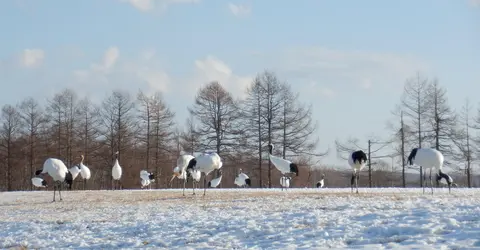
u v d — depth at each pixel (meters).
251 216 19.66
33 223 21.59
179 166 35.69
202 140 64.88
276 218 18.47
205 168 32.50
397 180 65.81
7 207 29.56
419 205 20.36
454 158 58.62
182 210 23.72
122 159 66.44
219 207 24.34
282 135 61.88
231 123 64.19
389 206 20.47
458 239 12.62
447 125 58.50
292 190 37.94
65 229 19.47
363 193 31.34
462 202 21.20
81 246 15.85
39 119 66.25
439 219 15.47
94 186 74.88
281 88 62.03
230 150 64.00
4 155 66.56
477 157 58.78
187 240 15.54
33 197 35.56
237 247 14.00
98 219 21.78
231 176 72.69
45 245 16.41
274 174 66.50
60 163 32.44
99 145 67.06
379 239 13.52
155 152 67.81
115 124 66.19
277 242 14.11
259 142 62.16
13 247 16.33
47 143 66.56
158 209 24.75
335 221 16.88
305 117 80.19
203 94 64.94
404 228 14.38
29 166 70.88
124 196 34.03
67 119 66.81
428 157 30.08
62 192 39.81
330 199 26.03
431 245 12.09
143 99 67.12
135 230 18.06
